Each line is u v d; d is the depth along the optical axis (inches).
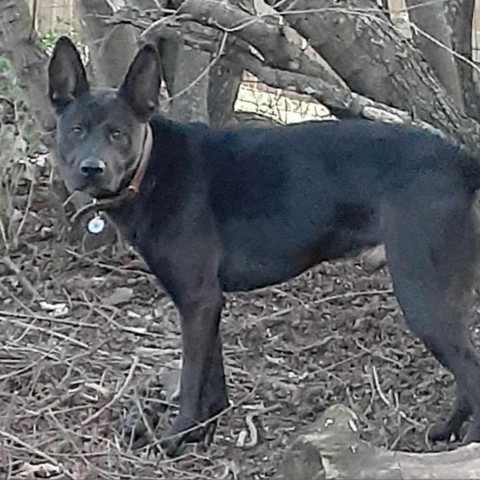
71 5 188.7
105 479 112.3
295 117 185.3
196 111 163.8
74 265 160.4
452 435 121.3
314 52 150.6
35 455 114.5
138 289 155.3
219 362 123.6
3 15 152.6
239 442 122.5
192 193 121.1
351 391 130.6
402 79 136.2
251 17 130.3
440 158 118.3
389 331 142.9
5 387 128.9
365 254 122.0
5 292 153.6
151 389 128.7
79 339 141.3
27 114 165.2
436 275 117.0
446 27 147.2
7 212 163.9
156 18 141.3
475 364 117.2
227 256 122.6
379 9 136.7
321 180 120.6
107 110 118.9
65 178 121.0
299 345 141.0
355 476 97.9
